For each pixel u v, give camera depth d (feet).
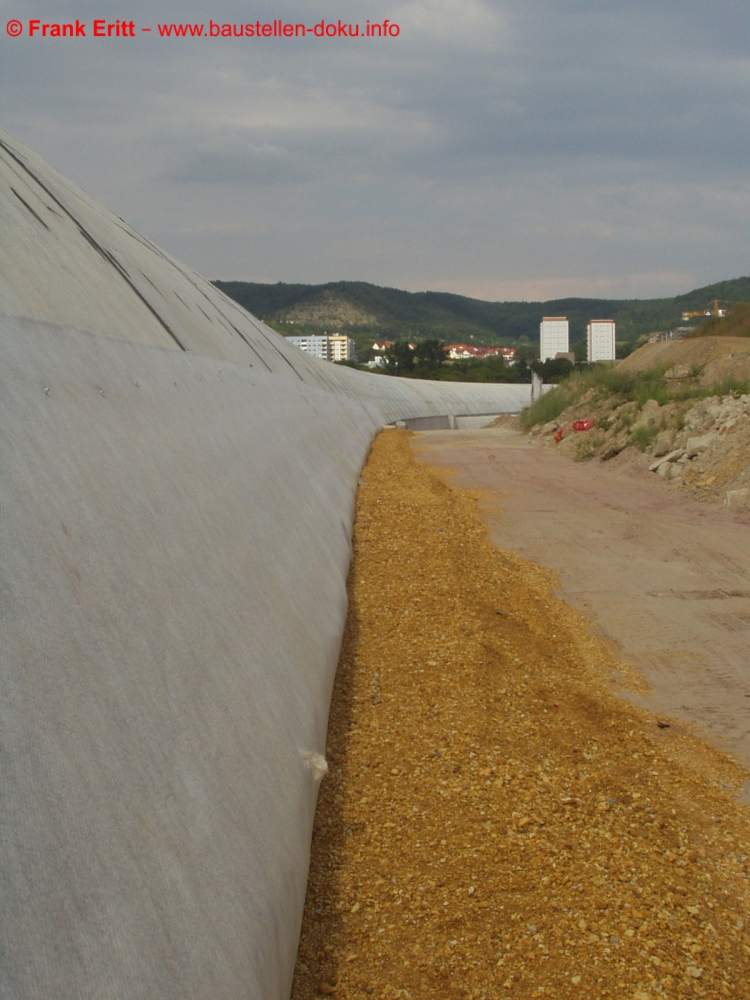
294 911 11.07
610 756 18.06
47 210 29.50
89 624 9.52
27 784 7.24
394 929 12.03
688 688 22.25
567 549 36.91
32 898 6.59
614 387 86.22
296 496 25.85
